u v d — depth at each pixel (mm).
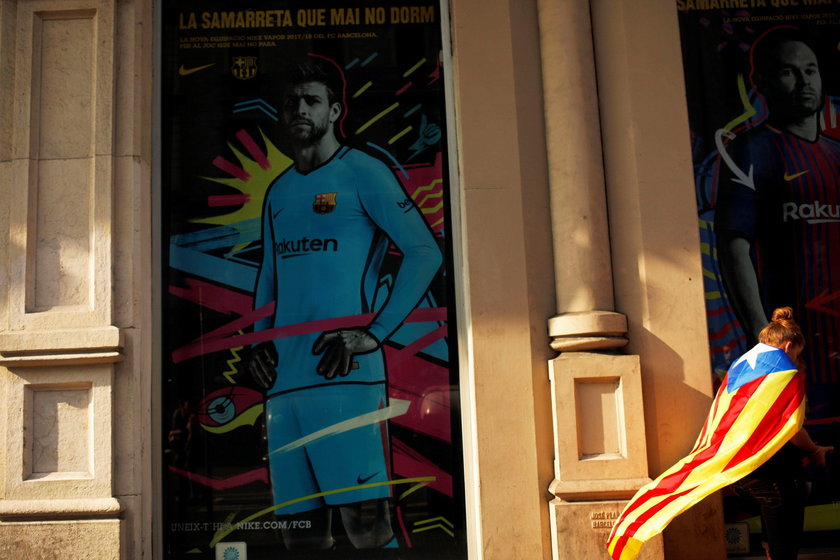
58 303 4695
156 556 4719
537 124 4812
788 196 4988
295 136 5059
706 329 4598
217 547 4773
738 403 4012
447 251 4957
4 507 4500
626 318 4613
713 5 5090
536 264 4688
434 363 4895
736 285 4914
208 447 4848
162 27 5094
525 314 4617
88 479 4543
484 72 4801
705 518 4512
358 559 4762
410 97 5074
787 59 5070
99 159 4746
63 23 4895
